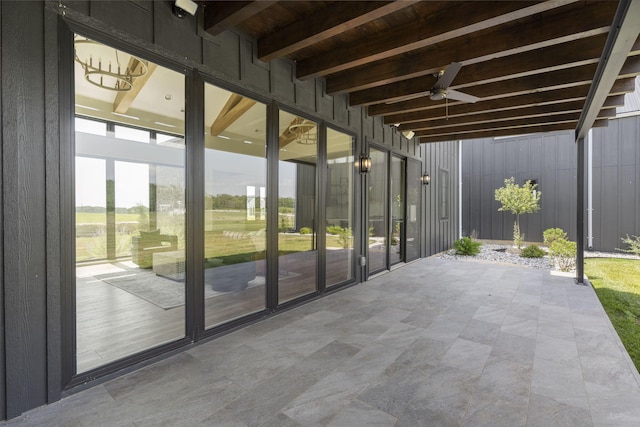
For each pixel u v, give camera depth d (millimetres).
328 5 2982
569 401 2184
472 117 5902
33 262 2102
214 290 3340
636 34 2223
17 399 2037
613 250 9164
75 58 2332
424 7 2975
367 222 5746
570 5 2941
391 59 4078
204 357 2818
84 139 2551
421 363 2709
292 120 4211
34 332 2107
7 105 1977
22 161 2043
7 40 1972
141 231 3074
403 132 6938
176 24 2863
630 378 2473
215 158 3281
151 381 2438
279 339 3195
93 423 1970
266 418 2008
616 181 9133
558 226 10117
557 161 10125
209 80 3146
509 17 2736
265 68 3746
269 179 3846
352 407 2117
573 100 4699
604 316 3844
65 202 2260
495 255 8945
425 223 8516
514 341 3145
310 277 4531
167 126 3006
